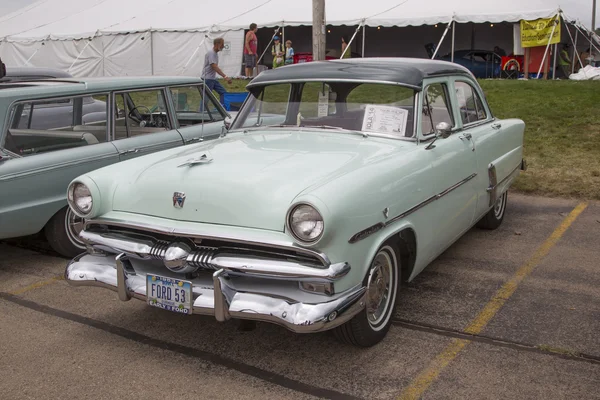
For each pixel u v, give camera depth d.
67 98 5.39
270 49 22.91
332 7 19.91
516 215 6.62
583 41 19.03
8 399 3.25
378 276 3.72
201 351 3.75
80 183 3.81
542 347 3.69
